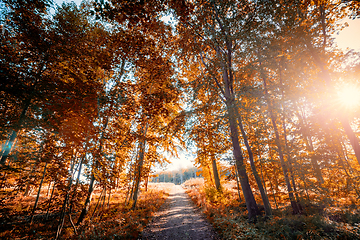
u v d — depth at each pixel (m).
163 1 4.84
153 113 8.66
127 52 6.73
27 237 6.62
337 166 10.20
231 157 8.91
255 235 5.58
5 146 6.84
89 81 7.59
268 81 9.08
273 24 8.39
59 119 6.71
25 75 6.56
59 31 7.58
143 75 8.83
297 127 11.48
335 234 5.59
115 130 9.01
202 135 9.98
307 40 8.64
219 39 8.53
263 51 8.28
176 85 9.30
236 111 7.90
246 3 8.35
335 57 10.88
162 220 9.30
